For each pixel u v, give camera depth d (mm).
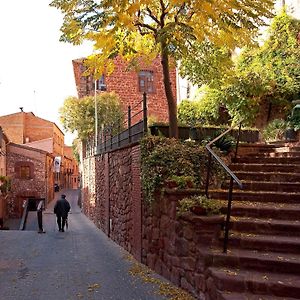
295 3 15812
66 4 8742
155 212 8312
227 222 5668
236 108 15641
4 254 10883
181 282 6691
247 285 4969
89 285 7172
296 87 14938
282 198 7375
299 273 5238
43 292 6777
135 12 8930
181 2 8336
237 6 8297
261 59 16094
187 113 17516
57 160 45219
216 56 10633
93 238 15016
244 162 9633
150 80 25875
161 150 8141
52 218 28031
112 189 14523
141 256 9539
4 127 46406
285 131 12734
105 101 24391
